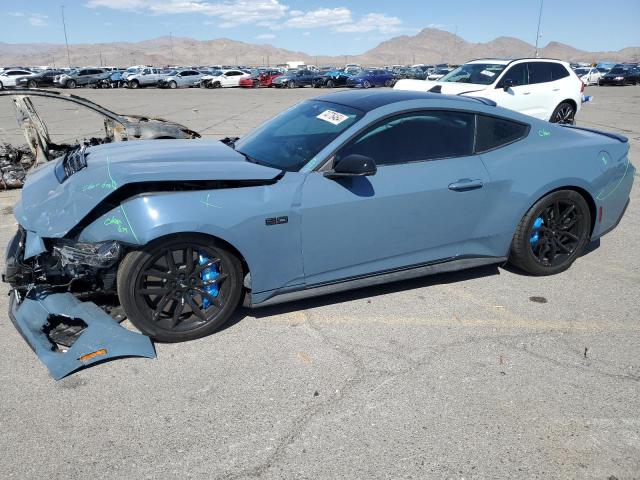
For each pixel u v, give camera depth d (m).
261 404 2.81
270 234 3.36
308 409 2.78
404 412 2.75
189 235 3.20
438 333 3.57
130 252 3.15
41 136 7.24
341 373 3.10
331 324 3.67
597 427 2.66
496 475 2.34
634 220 6.15
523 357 3.29
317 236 3.49
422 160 3.77
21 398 2.84
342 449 2.49
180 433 2.59
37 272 3.49
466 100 4.04
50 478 2.30
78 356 3.10
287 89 40.16
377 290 4.21
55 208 3.25
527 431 2.62
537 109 11.05
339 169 3.30
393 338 3.50
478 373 3.11
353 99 3.99
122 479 2.30
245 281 3.48
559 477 2.34
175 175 3.17
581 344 3.45
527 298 4.11
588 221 4.46
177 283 3.30
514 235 4.25
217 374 3.08
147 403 2.81
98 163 3.51
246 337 3.49
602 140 4.51
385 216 3.63
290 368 3.14
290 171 3.49
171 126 7.58
